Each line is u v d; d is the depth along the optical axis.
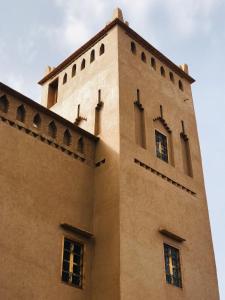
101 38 21.72
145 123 19.44
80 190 17.02
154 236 16.80
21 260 13.85
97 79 20.53
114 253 15.28
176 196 18.97
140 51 21.75
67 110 21.31
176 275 17.03
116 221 15.85
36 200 15.29
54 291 14.28
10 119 15.77
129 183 16.94
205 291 17.83
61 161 16.91
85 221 16.52
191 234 18.70
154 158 18.83
